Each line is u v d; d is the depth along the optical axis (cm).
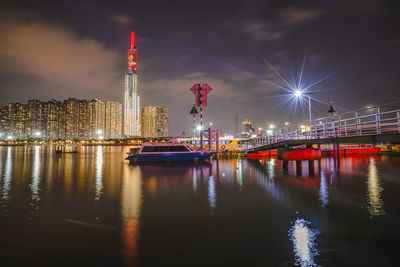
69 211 1008
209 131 3469
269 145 2888
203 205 1100
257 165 2816
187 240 726
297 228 816
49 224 857
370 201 1150
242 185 1566
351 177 1839
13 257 627
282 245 691
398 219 894
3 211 1006
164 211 1010
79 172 2280
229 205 1099
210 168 2528
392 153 3922
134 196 1275
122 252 653
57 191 1404
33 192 1377
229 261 607
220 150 4312
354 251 653
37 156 5406
